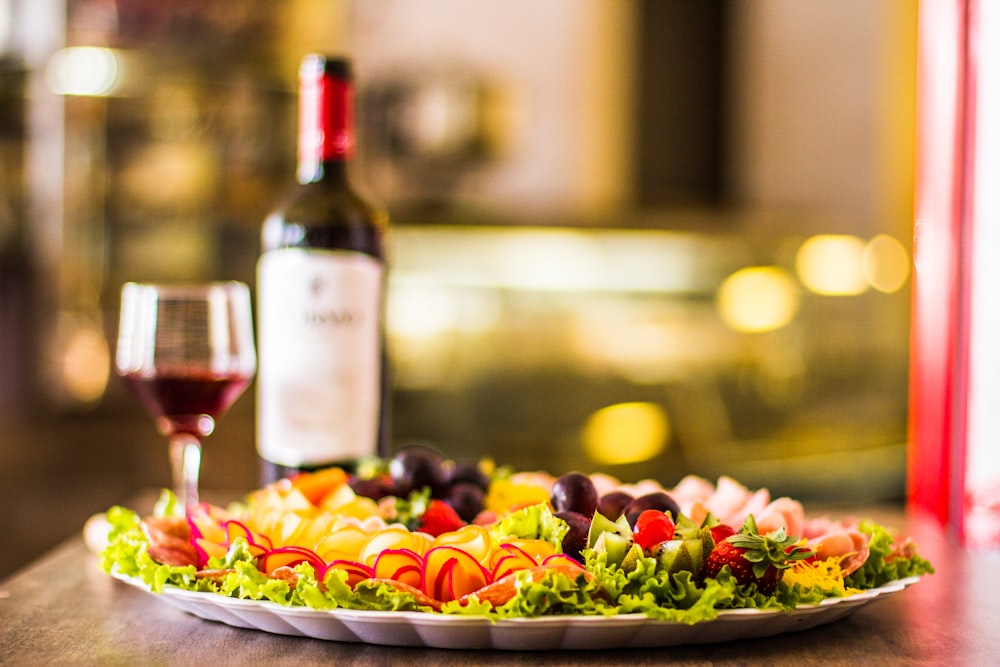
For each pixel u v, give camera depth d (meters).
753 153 4.18
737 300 3.41
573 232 3.27
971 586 0.87
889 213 3.76
